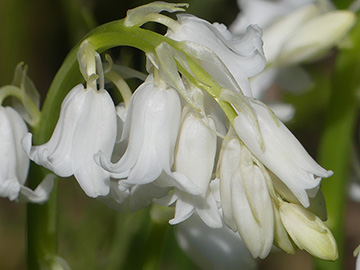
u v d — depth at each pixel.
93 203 0.32
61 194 0.37
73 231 0.32
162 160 0.20
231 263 0.25
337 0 0.29
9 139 0.22
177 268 0.33
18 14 0.42
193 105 0.19
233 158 0.19
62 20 0.48
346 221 0.47
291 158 0.19
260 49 0.20
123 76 0.22
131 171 0.20
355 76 0.27
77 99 0.20
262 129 0.19
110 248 0.32
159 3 0.20
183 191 0.20
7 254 0.43
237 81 0.20
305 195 0.19
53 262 0.23
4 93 0.22
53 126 0.22
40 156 0.20
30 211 0.23
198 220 0.25
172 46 0.19
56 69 0.49
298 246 0.19
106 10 0.42
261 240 0.19
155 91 0.20
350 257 0.46
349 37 0.27
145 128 0.20
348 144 0.27
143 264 0.26
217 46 0.20
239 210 0.19
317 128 0.42
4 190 0.22
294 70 0.29
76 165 0.20
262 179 0.19
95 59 0.20
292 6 0.30
